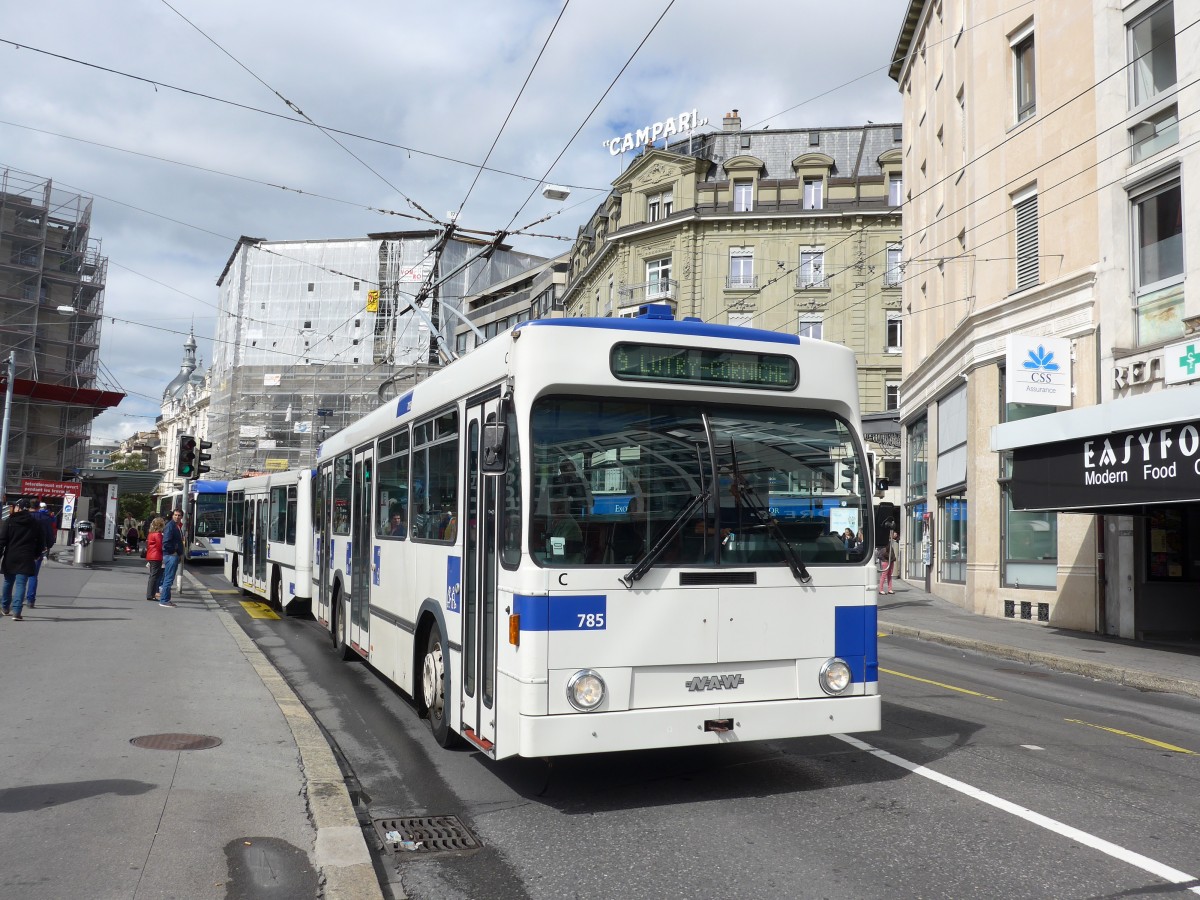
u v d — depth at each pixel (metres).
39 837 5.14
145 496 94.25
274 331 63.28
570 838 5.65
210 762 6.71
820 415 6.81
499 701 6.22
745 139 49.53
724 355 6.54
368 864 4.92
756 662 6.33
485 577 6.66
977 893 4.75
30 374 49.19
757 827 5.82
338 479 13.20
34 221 50.75
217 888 4.57
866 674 6.63
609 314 50.62
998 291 22.05
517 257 71.25
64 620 14.54
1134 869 5.09
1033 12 20.98
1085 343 18.95
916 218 31.12
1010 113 21.88
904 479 33.72
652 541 6.20
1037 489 16.88
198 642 12.79
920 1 29.67
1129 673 13.19
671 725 6.04
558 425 6.14
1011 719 9.59
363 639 11.11
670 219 47.06
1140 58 17.81
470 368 7.32
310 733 7.72
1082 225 19.28
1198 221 15.94
